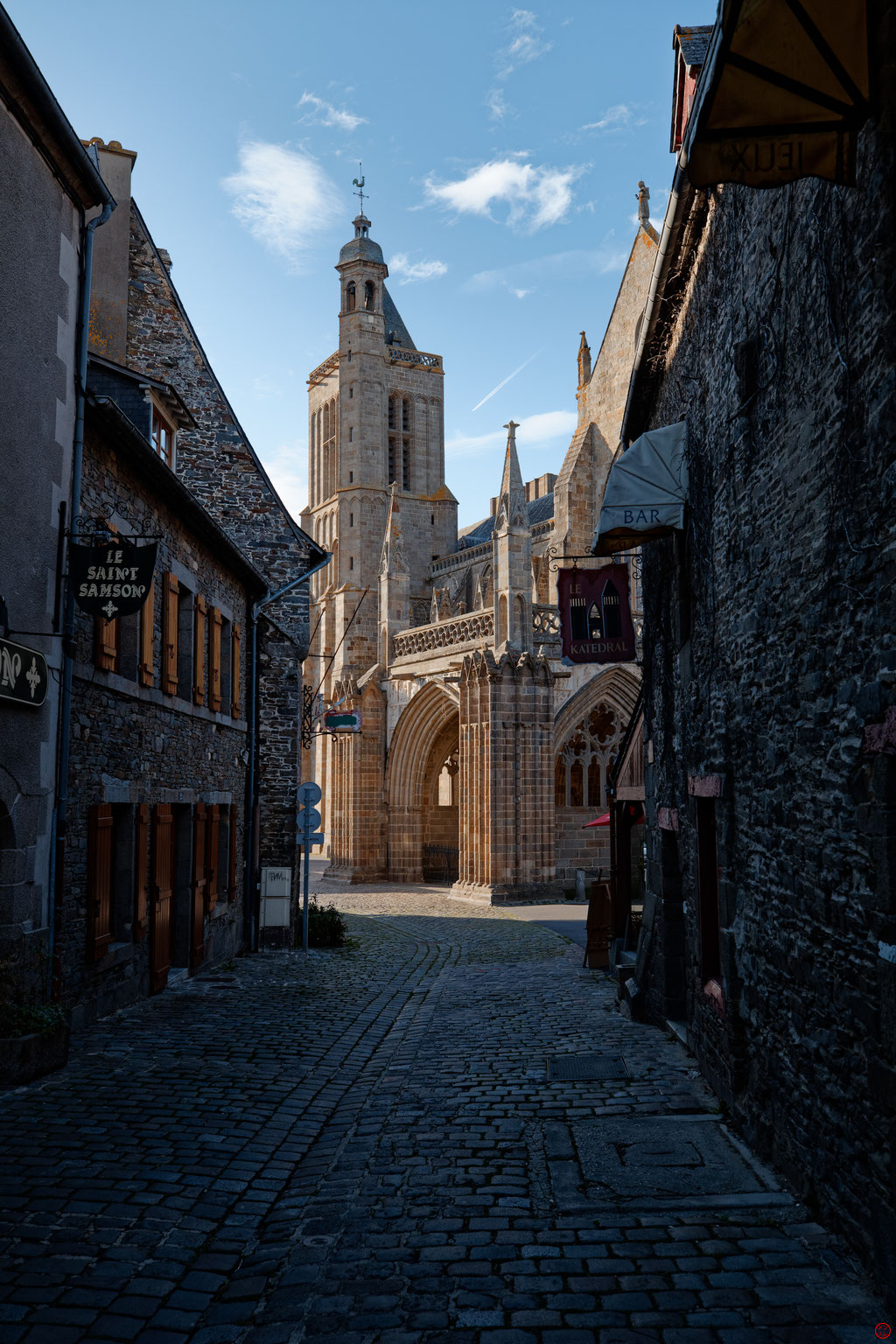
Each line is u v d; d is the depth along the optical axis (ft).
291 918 66.90
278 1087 29.81
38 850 32.89
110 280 65.05
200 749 54.19
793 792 20.84
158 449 53.98
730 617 26.61
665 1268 17.01
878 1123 15.90
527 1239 18.42
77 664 36.17
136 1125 25.46
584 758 116.98
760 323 23.00
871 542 16.10
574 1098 27.96
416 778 135.33
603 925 54.90
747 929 24.68
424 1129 25.53
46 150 33.60
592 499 129.29
